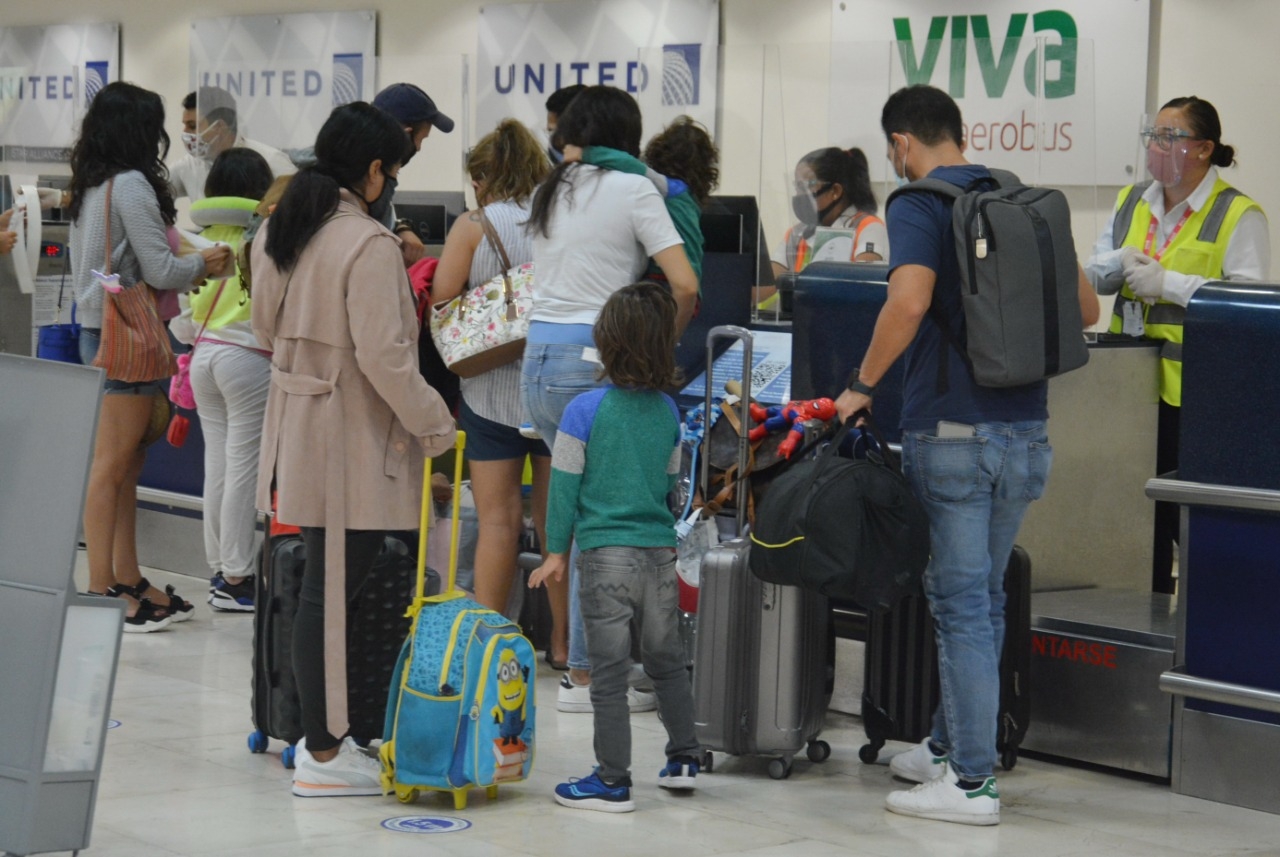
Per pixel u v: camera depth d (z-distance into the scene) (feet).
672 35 37.14
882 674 15.84
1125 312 19.29
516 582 20.35
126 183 19.77
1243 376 14.82
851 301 17.43
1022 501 14.07
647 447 13.91
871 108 22.48
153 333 20.12
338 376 13.57
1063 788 15.46
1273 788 14.69
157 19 48.91
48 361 10.58
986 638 14.01
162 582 25.05
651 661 14.43
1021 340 13.32
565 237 15.94
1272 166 28.07
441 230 24.45
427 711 13.70
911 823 13.99
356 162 13.93
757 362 19.58
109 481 20.80
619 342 13.73
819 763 16.07
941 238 13.57
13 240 21.54
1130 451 18.57
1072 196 26.07
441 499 19.21
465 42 41.50
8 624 10.62
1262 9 28.04
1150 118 20.39
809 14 34.76
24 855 10.57
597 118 15.98
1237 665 14.98
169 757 15.46
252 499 22.48
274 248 13.71
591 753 16.06
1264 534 14.75
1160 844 13.58
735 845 13.14
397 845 12.82
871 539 13.32
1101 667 15.96
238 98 25.38
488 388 17.49
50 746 10.64
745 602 15.16
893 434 17.17
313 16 44.37
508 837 13.15
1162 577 19.62
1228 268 19.36
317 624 13.85
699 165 17.93
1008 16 31.32
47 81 33.73
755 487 16.31
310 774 14.14
